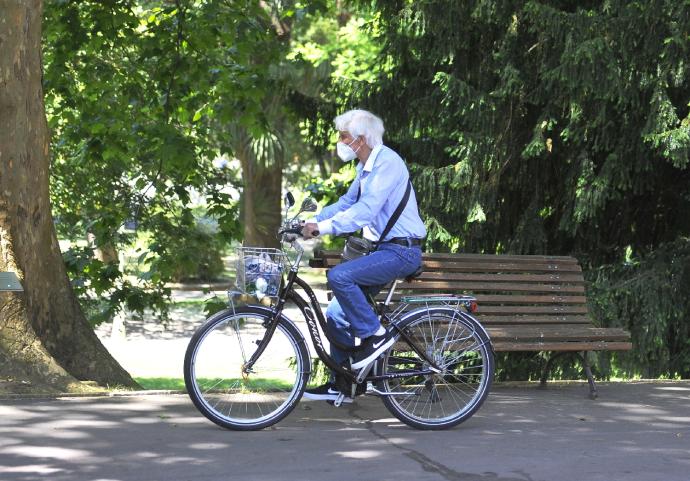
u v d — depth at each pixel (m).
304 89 61.09
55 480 13.57
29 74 21.77
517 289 22.03
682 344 30.17
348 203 17.69
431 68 31.16
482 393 17.64
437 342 17.75
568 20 26.22
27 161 21.77
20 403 18.42
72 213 40.56
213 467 14.44
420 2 28.77
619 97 26.30
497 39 30.12
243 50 36.34
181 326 71.75
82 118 37.03
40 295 22.06
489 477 14.20
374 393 17.14
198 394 16.62
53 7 35.12
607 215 31.44
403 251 16.91
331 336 17.27
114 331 62.53
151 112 38.84
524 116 29.97
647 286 29.09
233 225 40.19
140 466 14.38
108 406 18.39
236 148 80.69
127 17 36.72
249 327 17.47
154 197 40.22
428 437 16.72
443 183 29.75
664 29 26.06
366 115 16.98
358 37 58.09
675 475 14.50
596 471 14.66
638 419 18.58
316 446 15.88
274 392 17.73
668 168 30.44
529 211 30.44
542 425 17.91
